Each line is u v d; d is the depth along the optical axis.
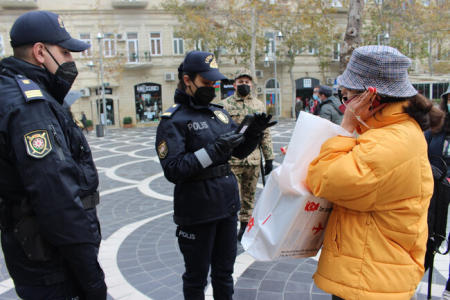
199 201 2.22
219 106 2.60
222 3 24.30
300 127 1.77
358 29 6.67
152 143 15.92
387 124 1.60
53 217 1.40
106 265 3.60
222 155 2.06
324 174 1.56
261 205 1.90
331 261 1.65
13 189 1.52
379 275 1.54
